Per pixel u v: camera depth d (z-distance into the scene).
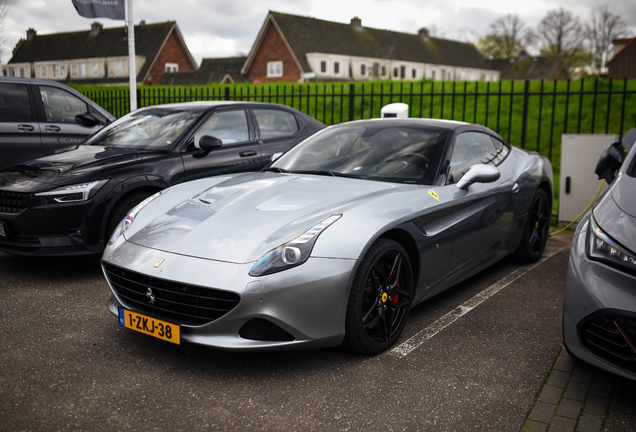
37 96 6.13
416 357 2.64
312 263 2.32
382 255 2.56
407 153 3.36
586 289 2.17
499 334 2.94
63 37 52.59
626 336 2.04
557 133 12.38
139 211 2.99
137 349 2.70
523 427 2.04
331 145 3.65
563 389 2.33
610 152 2.94
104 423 2.04
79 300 3.41
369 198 2.75
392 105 6.37
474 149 3.68
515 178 3.94
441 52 54.06
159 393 2.27
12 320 3.06
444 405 2.19
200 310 2.36
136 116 5.15
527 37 60.56
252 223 2.56
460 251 3.24
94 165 4.02
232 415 2.11
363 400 2.23
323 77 43.28
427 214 2.87
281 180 3.14
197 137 4.69
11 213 3.73
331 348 2.74
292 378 2.41
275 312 2.25
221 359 2.60
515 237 4.01
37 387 2.30
